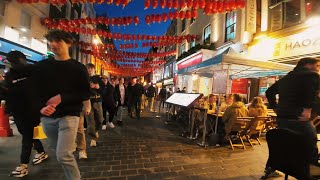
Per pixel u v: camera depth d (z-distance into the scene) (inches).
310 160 88.8
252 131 231.5
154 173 149.2
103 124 305.1
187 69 349.1
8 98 138.3
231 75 366.0
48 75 96.6
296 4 352.2
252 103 237.0
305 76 118.9
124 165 162.2
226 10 289.7
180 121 381.7
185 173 151.7
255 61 235.5
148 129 311.4
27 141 139.5
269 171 141.3
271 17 403.5
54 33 96.0
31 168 148.9
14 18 355.6
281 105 131.9
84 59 841.5
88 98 101.9
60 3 279.0
